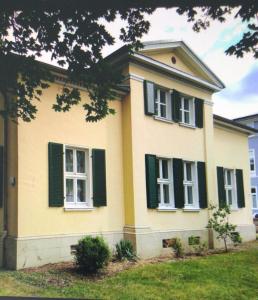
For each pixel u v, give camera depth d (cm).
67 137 1269
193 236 1608
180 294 950
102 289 940
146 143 1478
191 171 1703
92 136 1346
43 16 792
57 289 909
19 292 864
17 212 1121
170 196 1570
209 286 1029
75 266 1112
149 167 1465
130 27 845
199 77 1750
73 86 1286
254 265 1281
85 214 1292
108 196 1375
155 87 1580
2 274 1034
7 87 925
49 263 1165
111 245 1349
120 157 1436
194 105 1728
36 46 870
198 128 1736
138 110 1463
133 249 1356
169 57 1625
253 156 4025
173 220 1545
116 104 1447
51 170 1204
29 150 1166
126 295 909
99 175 1345
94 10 745
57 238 1195
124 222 1412
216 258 1370
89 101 1335
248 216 2073
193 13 758
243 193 2048
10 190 1155
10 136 1176
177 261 1295
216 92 1853
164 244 1482
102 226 1338
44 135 1209
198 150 1717
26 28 830
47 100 1230
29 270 1083
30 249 1129
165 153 1554
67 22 815
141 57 1467
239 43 792
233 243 1806
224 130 2006
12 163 1157
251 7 699
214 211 1731
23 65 886
